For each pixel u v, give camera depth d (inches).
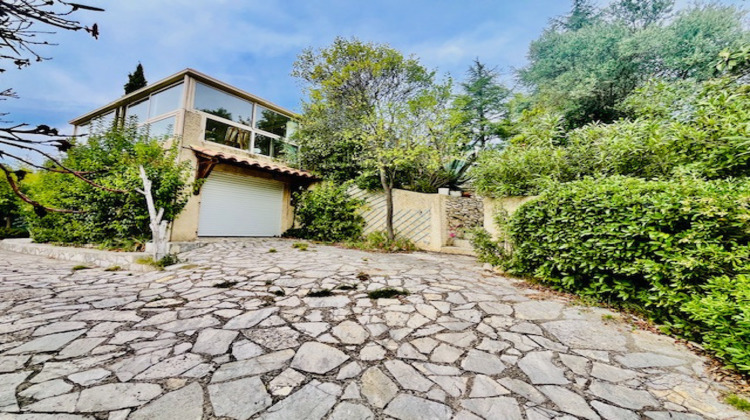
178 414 60.9
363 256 249.0
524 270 173.5
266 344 92.4
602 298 133.4
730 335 82.0
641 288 119.5
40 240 295.9
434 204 320.5
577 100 333.7
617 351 92.2
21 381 69.8
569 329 106.7
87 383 69.9
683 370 82.0
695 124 147.9
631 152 166.6
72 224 267.3
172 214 257.6
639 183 125.7
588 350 92.7
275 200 386.9
